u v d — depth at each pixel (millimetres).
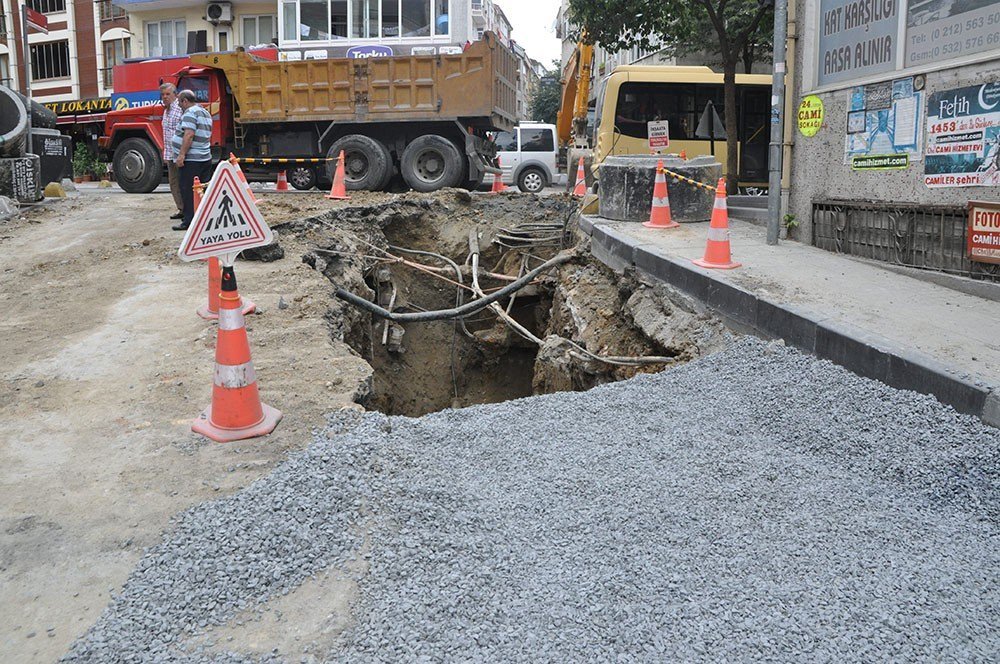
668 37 18016
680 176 10031
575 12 17141
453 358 12367
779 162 8578
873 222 7629
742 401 5062
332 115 15477
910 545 3389
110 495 3865
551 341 9148
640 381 5598
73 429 4645
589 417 4906
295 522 3410
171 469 4125
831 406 4730
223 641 2789
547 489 3871
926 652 2670
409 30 16469
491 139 17359
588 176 12859
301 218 10461
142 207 13195
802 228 8781
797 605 2926
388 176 15797
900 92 7188
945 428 4246
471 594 2967
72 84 38906
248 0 30344
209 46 31203
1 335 6441
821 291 6418
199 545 3316
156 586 3086
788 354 5633
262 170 16312
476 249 12617
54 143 15734
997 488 3830
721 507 3721
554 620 2809
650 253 8062
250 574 3123
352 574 3133
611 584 3014
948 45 6680
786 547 3342
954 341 5066
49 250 9953
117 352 5973
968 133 6461
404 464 3988
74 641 2812
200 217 4273
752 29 14727
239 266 8359
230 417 4488
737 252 8180
